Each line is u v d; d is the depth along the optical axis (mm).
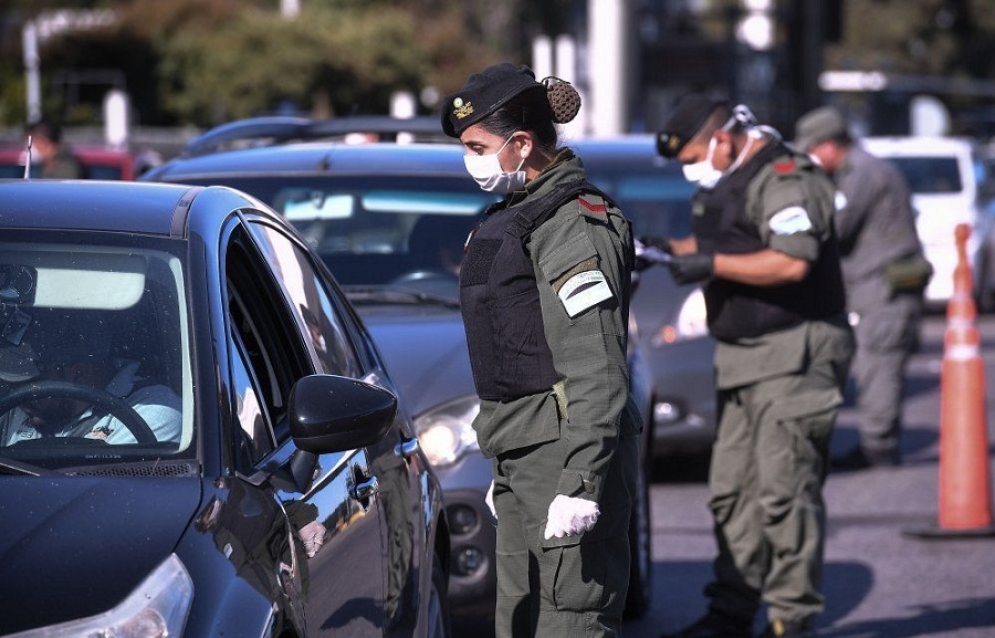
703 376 27484
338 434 10039
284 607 9156
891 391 30703
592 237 11367
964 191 56656
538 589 11984
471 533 15602
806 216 16938
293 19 107938
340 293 14109
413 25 113812
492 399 11828
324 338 12680
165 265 10492
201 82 105500
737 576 18062
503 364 11656
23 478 9023
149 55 106312
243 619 8508
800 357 17219
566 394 11344
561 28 157750
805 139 30422
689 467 30828
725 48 82938
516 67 11789
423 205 19609
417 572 12703
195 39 106438
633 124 56594
